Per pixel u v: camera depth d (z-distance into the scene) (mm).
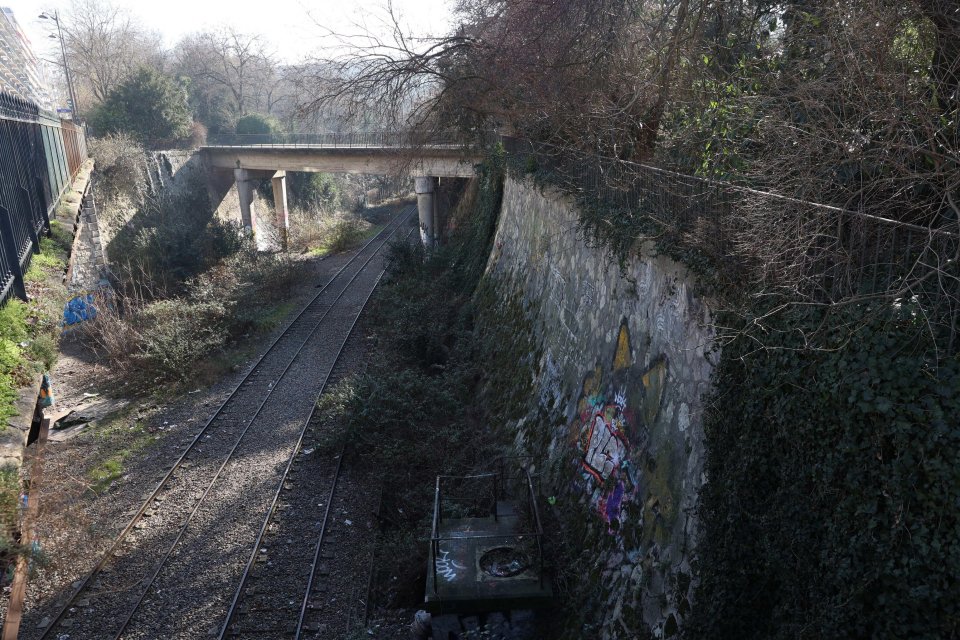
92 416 18219
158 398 19297
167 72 65000
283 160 46375
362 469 14562
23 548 9242
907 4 5902
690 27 10961
